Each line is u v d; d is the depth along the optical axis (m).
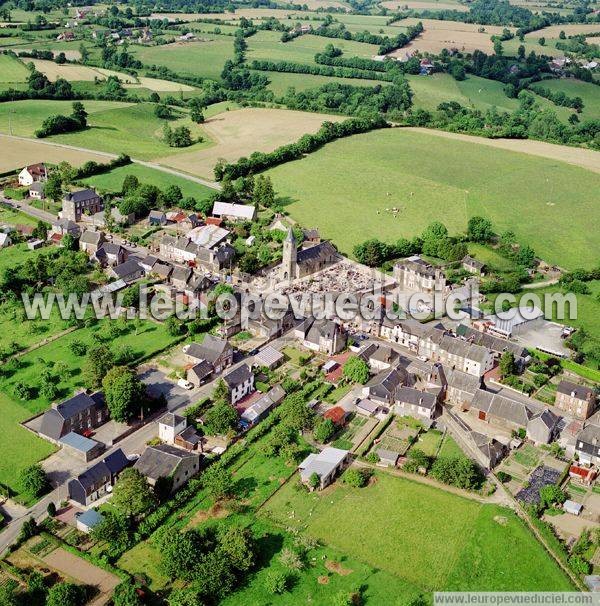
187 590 183.75
